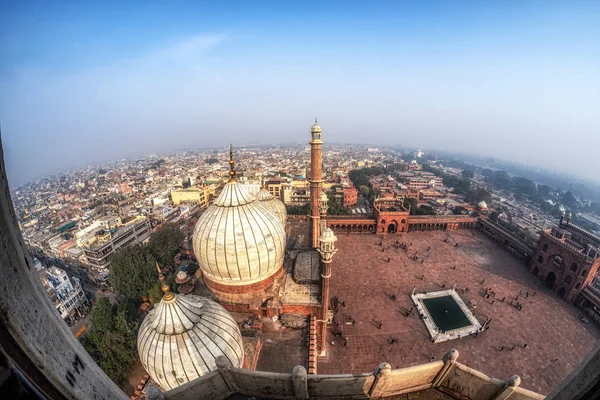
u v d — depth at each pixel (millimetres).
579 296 41594
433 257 53500
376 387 8445
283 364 22328
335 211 78875
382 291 43969
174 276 42562
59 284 55062
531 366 32750
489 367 32531
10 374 2768
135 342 38281
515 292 44625
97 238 70125
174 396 8984
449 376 8609
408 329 37062
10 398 2605
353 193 111438
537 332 37281
